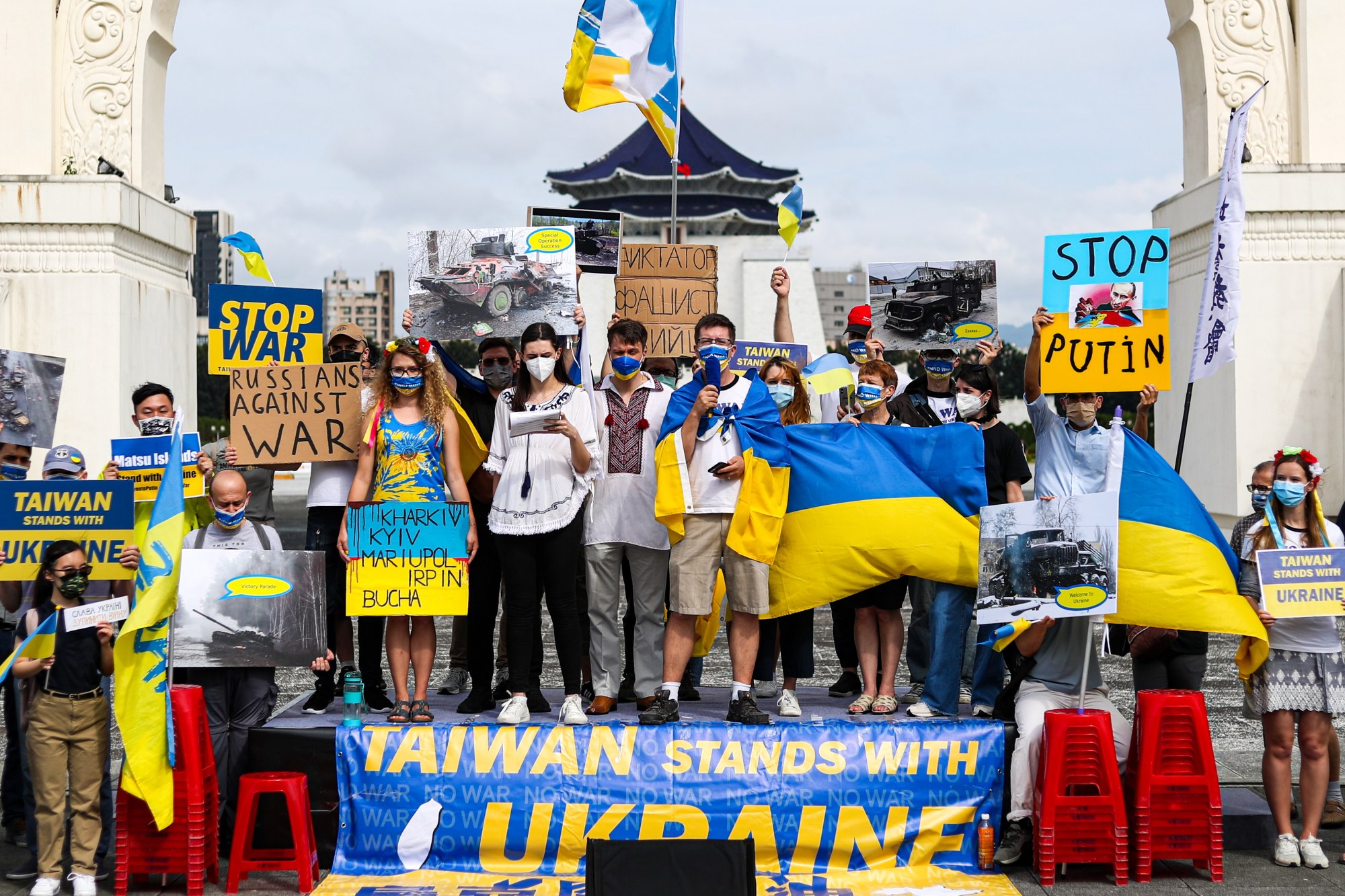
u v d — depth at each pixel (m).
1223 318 7.20
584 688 7.34
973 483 6.59
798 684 10.07
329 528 6.97
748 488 6.29
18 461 6.52
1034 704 6.15
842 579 6.46
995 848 5.98
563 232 6.95
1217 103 16.58
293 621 6.16
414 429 6.41
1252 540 6.24
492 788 5.95
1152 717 5.84
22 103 15.52
